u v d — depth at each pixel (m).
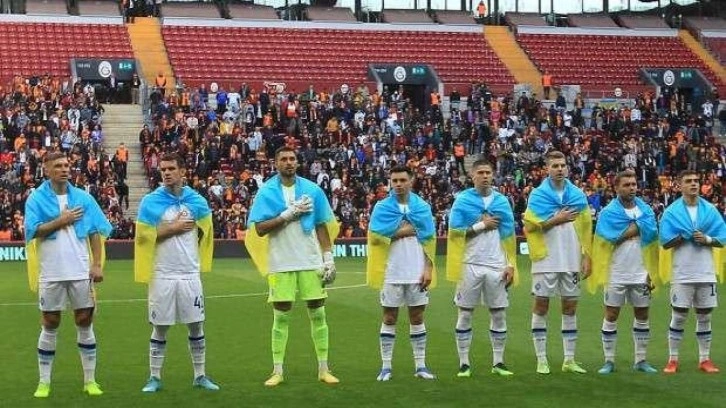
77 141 39.84
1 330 18.78
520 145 43.84
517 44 57.34
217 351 16.19
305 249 13.16
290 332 18.17
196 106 43.72
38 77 44.88
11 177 36.94
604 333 14.23
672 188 42.56
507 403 12.03
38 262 12.48
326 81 51.88
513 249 14.01
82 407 11.97
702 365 14.19
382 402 12.12
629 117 47.38
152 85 49.34
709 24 60.91
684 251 14.16
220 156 40.50
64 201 12.50
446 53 55.69
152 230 12.75
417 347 13.76
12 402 12.26
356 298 23.75
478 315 19.83
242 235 37.41
